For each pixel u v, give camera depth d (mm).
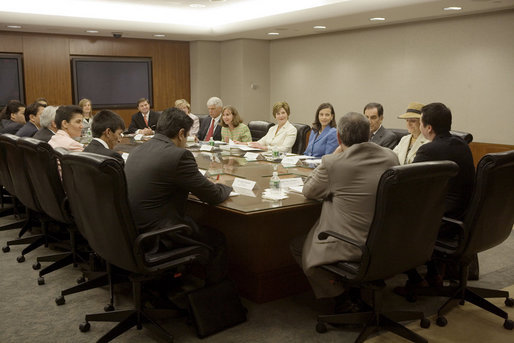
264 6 7504
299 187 2977
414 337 2271
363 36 7789
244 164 3865
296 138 4969
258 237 2756
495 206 2377
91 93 8906
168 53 9625
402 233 2119
